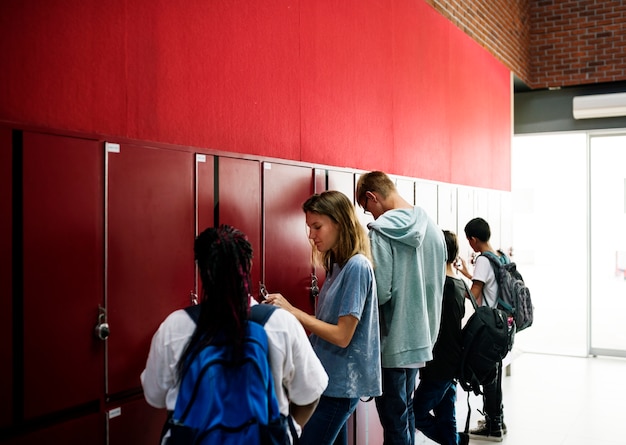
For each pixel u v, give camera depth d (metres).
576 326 6.93
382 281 2.60
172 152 2.20
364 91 3.63
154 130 2.17
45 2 1.80
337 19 3.35
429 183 4.24
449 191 4.61
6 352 1.67
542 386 5.50
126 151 2.02
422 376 3.21
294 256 2.85
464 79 5.20
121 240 2.00
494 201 5.72
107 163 1.95
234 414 1.46
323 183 3.09
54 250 1.79
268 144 2.78
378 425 3.56
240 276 1.55
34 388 1.74
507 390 5.37
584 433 4.24
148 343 2.09
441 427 3.32
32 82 1.76
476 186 5.53
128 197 2.02
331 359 2.27
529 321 3.89
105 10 1.99
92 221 1.90
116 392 1.99
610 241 6.85
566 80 6.95
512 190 6.60
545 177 7.09
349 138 3.47
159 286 2.14
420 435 4.04
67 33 1.86
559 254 7.02
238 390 1.47
